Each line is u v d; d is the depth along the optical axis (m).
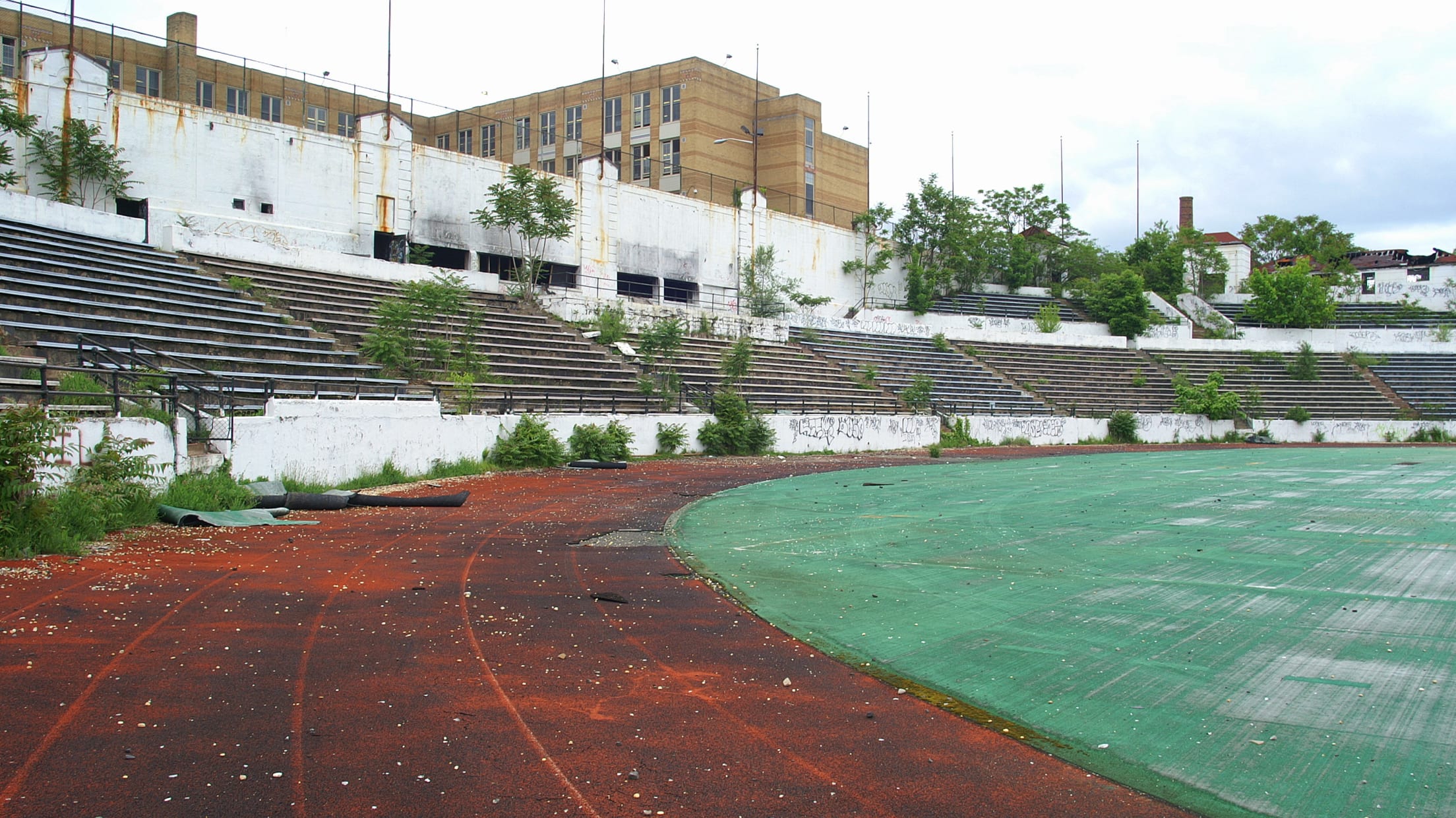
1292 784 6.76
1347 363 70.38
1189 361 68.62
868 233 70.44
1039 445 53.00
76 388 19.05
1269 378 67.81
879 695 8.66
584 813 6.09
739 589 13.15
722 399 40.00
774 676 9.17
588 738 7.36
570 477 28.59
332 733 7.27
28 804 5.93
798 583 13.56
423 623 10.63
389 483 24.86
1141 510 22.64
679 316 48.62
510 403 32.59
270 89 64.88
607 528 18.66
